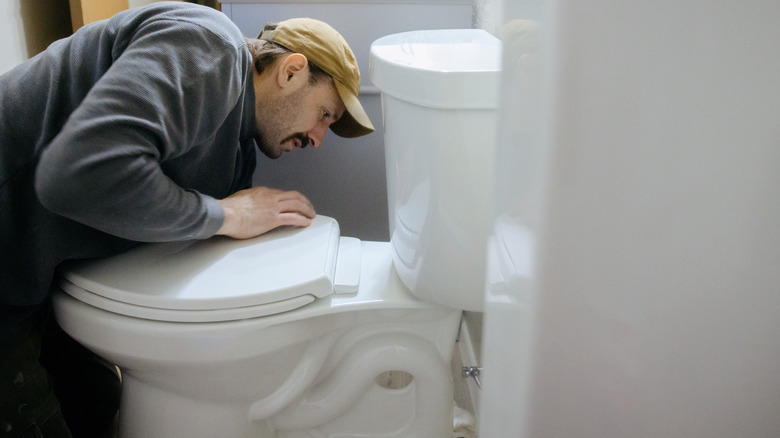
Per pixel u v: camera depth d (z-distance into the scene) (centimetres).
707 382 42
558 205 38
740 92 36
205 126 86
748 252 39
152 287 87
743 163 37
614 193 38
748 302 40
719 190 37
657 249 39
